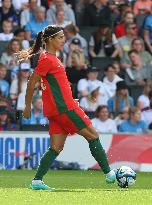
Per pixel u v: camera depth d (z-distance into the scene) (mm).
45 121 52219
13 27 59688
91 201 25109
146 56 59500
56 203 24359
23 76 54062
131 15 60875
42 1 62250
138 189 31406
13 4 60406
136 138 49125
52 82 30281
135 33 60406
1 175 42406
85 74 55812
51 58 30250
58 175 43062
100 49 59750
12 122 52406
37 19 59406
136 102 57344
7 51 55719
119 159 48906
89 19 62188
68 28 58188
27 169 48281
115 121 53031
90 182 37000
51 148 30750
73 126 30562
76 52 56656
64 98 30250
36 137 48531
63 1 60656
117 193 28562
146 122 54594
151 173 47188
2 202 24688
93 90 54688
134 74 58438
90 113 54250
